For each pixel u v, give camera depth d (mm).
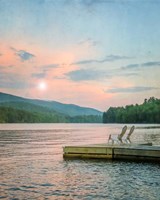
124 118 132375
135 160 20406
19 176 15828
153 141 37625
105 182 14453
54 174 16312
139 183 14219
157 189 13195
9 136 52531
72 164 19297
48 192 12883
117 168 17781
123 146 21719
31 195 12477
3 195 12477
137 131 65750
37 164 19578
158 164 18969
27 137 49656
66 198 12055
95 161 20250
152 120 126688
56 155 24172
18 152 26688
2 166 18891
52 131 72062
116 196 12234
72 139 44469
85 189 13281
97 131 71688
